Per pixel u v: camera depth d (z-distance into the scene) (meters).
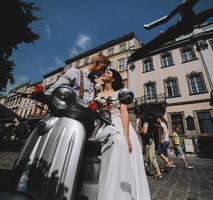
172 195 2.77
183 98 15.87
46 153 1.03
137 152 1.57
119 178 1.09
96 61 1.74
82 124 1.16
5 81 10.20
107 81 2.03
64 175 0.96
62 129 1.10
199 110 14.81
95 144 1.25
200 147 12.38
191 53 17.31
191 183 3.66
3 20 9.10
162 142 5.45
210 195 2.81
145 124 4.71
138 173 1.43
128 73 20.34
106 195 1.03
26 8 9.64
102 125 1.48
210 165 6.85
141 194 1.31
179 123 15.44
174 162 7.80
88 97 1.60
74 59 29.58
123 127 1.51
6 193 0.81
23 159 1.04
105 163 1.19
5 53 9.95
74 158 1.02
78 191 1.14
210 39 16.58
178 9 0.98
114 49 24.39
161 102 16.06
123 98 1.38
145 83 18.53
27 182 0.93
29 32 10.10
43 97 1.23
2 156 5.61
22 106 36.41
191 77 16.36
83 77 1.66
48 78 33.56
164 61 18.59
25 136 1.30
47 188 0.91
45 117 1.23
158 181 3.80
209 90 14.96
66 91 1.16
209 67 15.61
